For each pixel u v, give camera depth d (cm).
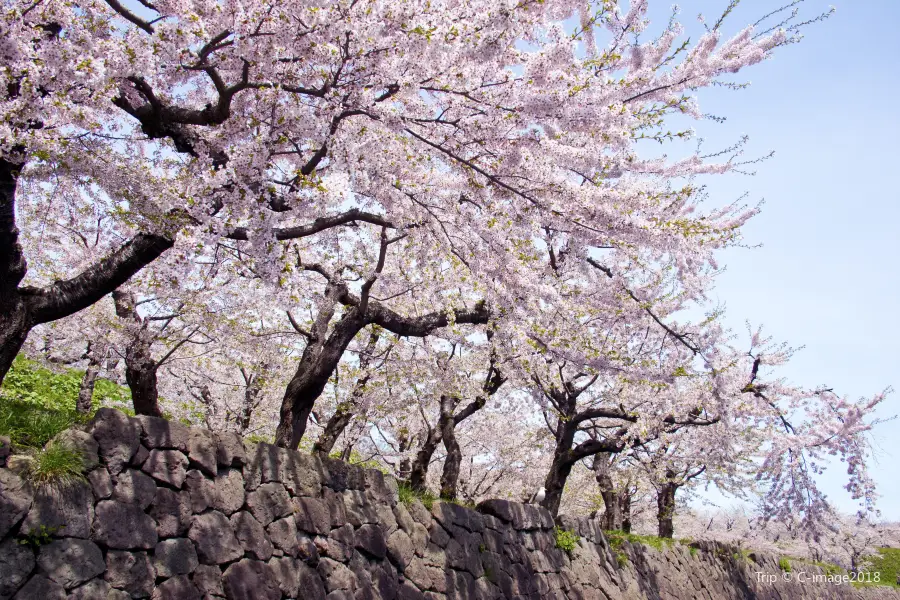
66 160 530
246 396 1134
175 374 1153
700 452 1539
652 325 1152
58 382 1229
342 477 726
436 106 659
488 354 1055
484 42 521
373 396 1066
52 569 431
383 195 647
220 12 496
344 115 603
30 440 485
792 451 1542
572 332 872
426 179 686
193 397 1248
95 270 539
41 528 432
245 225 544
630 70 682
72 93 473
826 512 1547
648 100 691
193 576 525
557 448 1298
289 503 641
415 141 680
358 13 523
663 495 1936
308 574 631
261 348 1002
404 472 1366
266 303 911
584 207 641
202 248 506
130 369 859
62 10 460
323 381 788
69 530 448
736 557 1998
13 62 413
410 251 910
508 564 971
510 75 575
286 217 565
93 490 473
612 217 639
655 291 1104
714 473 1848
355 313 827
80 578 445
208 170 530
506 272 718
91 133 555
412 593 760
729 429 1269
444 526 861
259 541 593
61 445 464
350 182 607
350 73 569
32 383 1152
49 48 427
